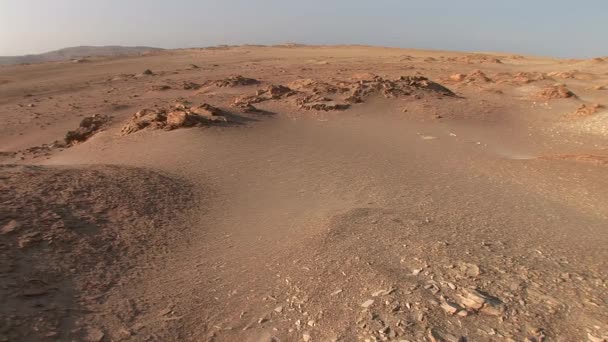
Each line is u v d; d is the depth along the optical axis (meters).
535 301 5.04
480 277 5.62
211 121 19.20
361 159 14.34
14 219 7.34
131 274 6.55
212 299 5.86
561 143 17.50
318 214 8.92
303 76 48.09
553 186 11.10
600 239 7.25
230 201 10.27
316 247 7.03
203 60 76.62
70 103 35.78
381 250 6.64
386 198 9.97
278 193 10.84
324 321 5.02
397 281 5.59
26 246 6.60
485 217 8.45
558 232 7.61
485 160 14.44
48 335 4.79
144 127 19.33
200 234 8.27
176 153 14.88
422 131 19.67
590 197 10.07
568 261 6.20
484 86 34.16
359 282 5.73
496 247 6.71
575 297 5.12
